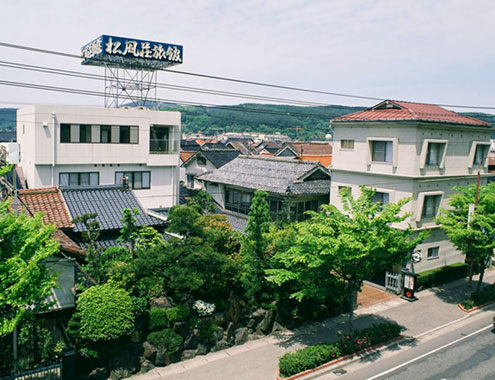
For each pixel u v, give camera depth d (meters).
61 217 20.55
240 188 32.53
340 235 15.70
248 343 18.20
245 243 19.00
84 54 36.59
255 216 22.70
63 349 13.87
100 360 14.91
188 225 16.52
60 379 13.34
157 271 16.02
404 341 18.47
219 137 114.50
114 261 16.84
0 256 11.24
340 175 28.53
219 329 17.56
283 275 16.78
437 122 24.67
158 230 22.80
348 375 15.49
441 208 25.38
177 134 36.41
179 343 16.25
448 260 28.09
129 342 15.53
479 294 23.09
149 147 35.00
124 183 24.48
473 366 16.17
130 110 33.72
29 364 13.60
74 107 31.44
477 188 22.64
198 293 17.62
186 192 43.03
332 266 16.45
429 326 20.19
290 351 17.42
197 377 15.38
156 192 35.91
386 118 25.45
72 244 17.16
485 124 27.95
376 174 26.09
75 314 14.54
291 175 30.59
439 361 16.59
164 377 15.35
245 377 15.44
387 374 15.55
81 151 32.06
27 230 11.88
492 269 30.38
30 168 31.75
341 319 20.91
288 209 27.09
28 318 12.59
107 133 33.06
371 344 17.59
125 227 18.97
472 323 20.67
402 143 24.78
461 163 27.31
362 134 26.89
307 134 116.50
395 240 16.64
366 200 17.48
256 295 19.11
